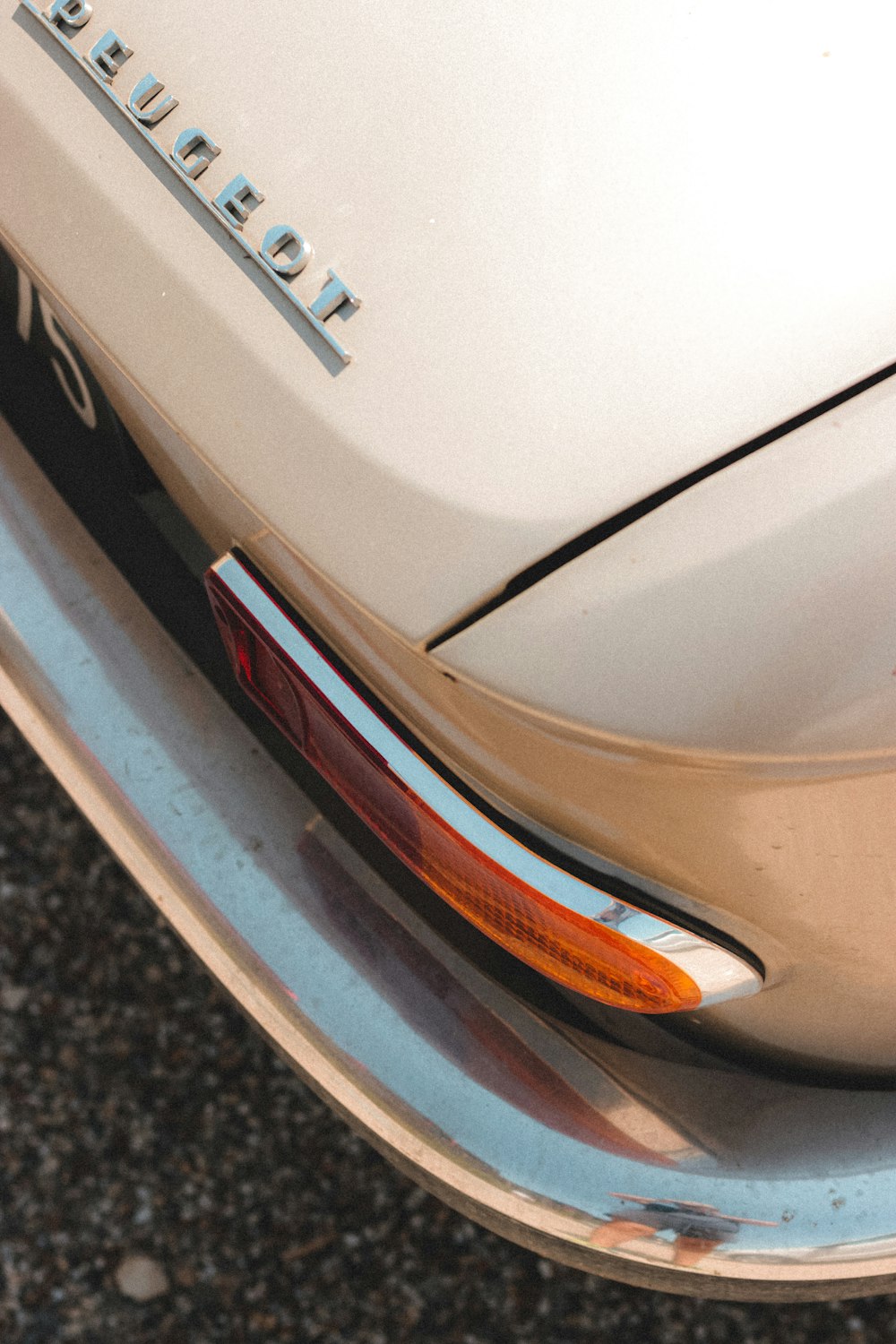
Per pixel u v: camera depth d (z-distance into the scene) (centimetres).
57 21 100
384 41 93
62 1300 169
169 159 94
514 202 88
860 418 81
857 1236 106
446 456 85
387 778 99
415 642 85
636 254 85
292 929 115
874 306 83
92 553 131
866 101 88
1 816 197
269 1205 173
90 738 124
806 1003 103
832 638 80
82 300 98
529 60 91
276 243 91
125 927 190
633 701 82
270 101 94
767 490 81
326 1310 167
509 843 96
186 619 129
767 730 81
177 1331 167
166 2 99
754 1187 106
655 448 82
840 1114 111
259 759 123
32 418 138
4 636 128
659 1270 108
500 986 115
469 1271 168
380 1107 110
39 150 99
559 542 82
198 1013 185
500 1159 108
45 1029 184
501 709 84
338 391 88
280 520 90
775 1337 161
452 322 87
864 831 86
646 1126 109
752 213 85
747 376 82
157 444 103
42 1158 176
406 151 90
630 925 95
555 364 84
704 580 80
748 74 89
